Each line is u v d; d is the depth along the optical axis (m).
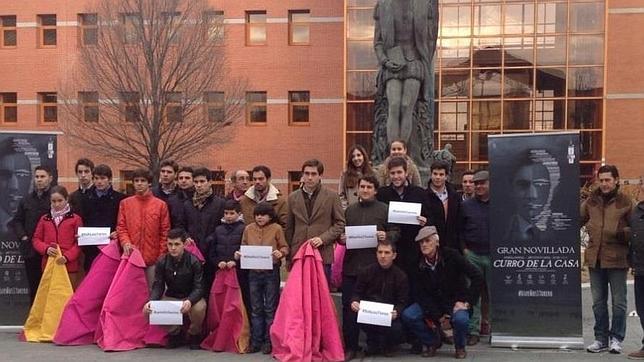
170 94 26.53
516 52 33.34
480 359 7.91
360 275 7.97
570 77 32.94
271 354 8.21
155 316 8.31
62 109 28.75
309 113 35.59
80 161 9.31
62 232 9.15
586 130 32.91
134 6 25.72
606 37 32.59
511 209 8.60
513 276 8.58
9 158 9.58
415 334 8.03
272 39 35.94
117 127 26.55
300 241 8.33
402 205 8.05
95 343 8.80
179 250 8.44
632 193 24.17
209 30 27.48
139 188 8.93
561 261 8.48
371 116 34.00
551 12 33.16
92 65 26.00
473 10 33.69
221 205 8.88
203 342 8.60
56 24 36.94
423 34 10.52
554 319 8.48
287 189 35.66
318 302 8.05
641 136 33.56
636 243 7.77
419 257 8.12
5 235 9.62
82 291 8.90
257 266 8.23
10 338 9.19
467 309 7.93
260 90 35.94
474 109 33.62
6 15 37.34
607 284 8.27
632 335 9.49
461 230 9.01
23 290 9.67
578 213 8.43
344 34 34.25
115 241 9.07
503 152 8.64
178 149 27.34
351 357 8.02
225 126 29.73
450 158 11.43
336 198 8.41
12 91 37.25
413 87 10.43
